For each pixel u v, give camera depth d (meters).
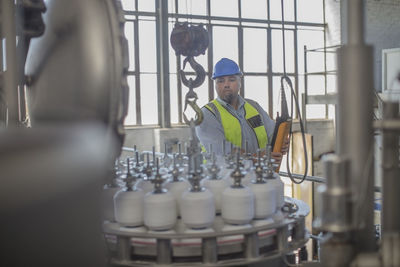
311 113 7.84
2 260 0.45
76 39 0.88
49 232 0.48
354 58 0.68
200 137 2.19
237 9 7.00
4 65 0.95
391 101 0.71
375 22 7.38
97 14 0.86
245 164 1.25
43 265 0.48
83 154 0.53
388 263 0.65
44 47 1.01
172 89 6.53
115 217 0.99
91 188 0.53
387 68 5.34
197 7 6.70
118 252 0.92
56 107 0.93
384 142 0.73
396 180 0.74
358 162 0.70
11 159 0.46
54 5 0.98
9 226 0.45
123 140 0.89
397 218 0.74
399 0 7.50
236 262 0.88
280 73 7.45
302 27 7.64
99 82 0.85
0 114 1.08
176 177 1.08
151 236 0.88
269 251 0.96
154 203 0.91
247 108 2.29
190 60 1.48
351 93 0.69
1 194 0.45
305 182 5.86
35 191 0.47
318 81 7.86
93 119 0.85
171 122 6.57
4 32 0.93
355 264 0.68
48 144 0.50
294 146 6.06
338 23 7.55
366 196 0.71
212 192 1.05
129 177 0.98
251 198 0.95
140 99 6.39
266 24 7.26
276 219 1.01
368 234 0.73
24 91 1.22
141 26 6.30
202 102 6.79
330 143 7.75
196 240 0.89
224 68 2.21
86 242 0.53
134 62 6.31
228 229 0.93
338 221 0.65
